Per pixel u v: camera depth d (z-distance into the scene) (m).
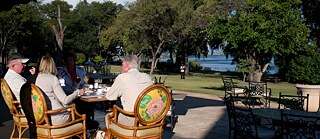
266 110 5.51
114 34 34.19
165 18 30.47
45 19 60.12
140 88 3.88
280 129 4.74
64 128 3.76
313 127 4.30
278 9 13.91
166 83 22.53
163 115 3.81
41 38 44.38
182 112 9.10
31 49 44.53
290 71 9.98
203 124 7.49
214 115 8.69
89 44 58.16
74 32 58.62
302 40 14.97
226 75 36.19
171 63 42.97
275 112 5.29
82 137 4.00
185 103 11.04
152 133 3.77
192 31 32.03
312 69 9.30
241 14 14.56
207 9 28.92
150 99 3.62
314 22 29.05
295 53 14.70
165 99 3.77
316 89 8.96
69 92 4.90
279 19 14.06
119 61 61.97
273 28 13.94
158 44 33.09
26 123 4.10
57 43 26.50
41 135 3.74
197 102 11.33
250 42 14.77
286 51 14.55
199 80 26.88
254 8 15.62
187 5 30.61
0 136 5.44
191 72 41.56
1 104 8.67
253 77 21.86
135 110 3.59
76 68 6.13
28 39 42.81
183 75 29.05
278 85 24.89
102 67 16.42
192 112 9.12
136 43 32.12
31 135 3.86
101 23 60.34
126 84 3.86
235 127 5.31
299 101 8.20
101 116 7.67
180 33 31.34
